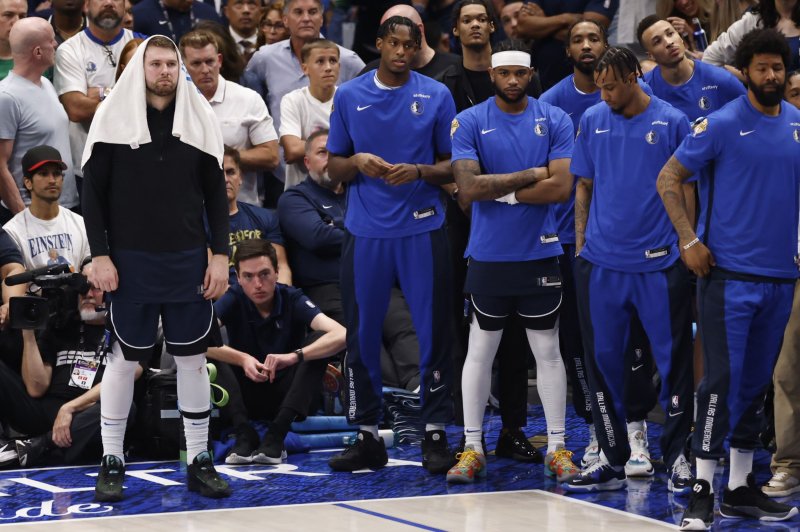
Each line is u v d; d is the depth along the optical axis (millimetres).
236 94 26281
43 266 21328
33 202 22469
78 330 21688
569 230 19984
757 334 15867
